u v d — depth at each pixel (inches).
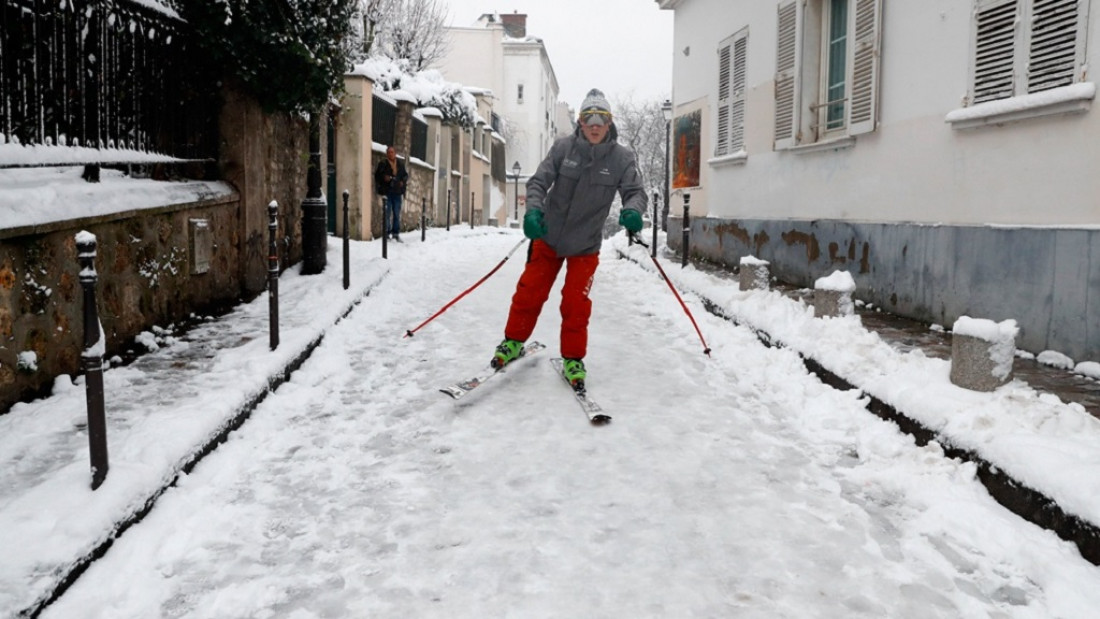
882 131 276.7
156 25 217.5
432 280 384.2
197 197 227.1
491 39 1914.4
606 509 115.0
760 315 243.1
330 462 133.6
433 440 145.9
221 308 251.8
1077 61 180.7
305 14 265.6
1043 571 94.3
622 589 92.0
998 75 210.4
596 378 195.2
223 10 231.5
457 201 969.5
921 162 250.7
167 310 211.9
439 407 166.6
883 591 91.7
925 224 247.8
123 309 185.5
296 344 197.3
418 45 1060.5
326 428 152.4
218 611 86.5
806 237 340.8
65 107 169.5
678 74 578.9
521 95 1940.2
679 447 143.3
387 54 1031.6
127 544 98.3
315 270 336.2
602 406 169.6
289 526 108.2
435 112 805.9
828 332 199.0
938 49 239.8
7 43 147.6
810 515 113.3
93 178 184.1
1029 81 197.3
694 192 534.9
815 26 340.5
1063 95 180.9
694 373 202.1
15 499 99.2
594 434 150.2
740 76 431.2
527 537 105.4
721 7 469.4
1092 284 175.2
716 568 97.3
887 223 271.6
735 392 183.5
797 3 342.3
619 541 104.5
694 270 389.1
